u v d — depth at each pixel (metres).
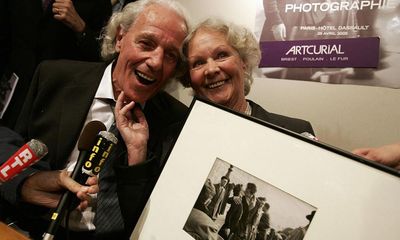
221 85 1.00
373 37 1.24
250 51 1.03
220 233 0.73
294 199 0.67
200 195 0.77
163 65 1.03
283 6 1.38
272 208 0.69
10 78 1.43
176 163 0.82
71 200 0.75
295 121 1.12
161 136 1.05
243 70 1.04
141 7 1.06
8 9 1.58
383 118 1.26
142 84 1.04
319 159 0.67
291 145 0.70
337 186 0.64
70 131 1.09
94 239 0.97
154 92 1.08
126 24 1.08
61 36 1.58
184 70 1.09
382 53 1.24
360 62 1.27
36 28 1.55
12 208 1.05
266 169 0.71
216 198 0.75
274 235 0.67
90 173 0.75
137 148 0.95
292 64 1.40
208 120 0.82
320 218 0.64
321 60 1.34
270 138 0.73
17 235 0.76
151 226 0.80
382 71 1.24
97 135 0.77
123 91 1.06
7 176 0.76
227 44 0.99
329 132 1.37
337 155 0.66
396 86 1.23
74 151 1.09
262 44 1.44
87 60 1.59
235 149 0.76
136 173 0.90
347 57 1.29
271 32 1.42
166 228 0.78
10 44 1.63
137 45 1.02
